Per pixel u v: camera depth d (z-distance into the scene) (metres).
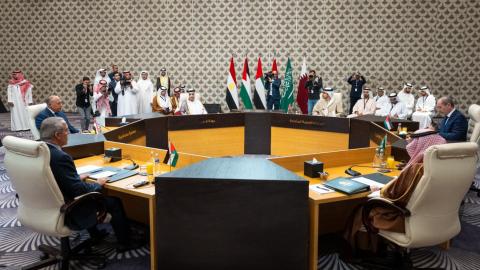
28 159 2.82
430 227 2.76
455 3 10.64
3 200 5.04
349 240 3.32
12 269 3.32
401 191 2.81
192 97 9.05
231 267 2.63
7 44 13.12
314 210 2.92
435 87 11.08
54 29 12.70
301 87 10.76
